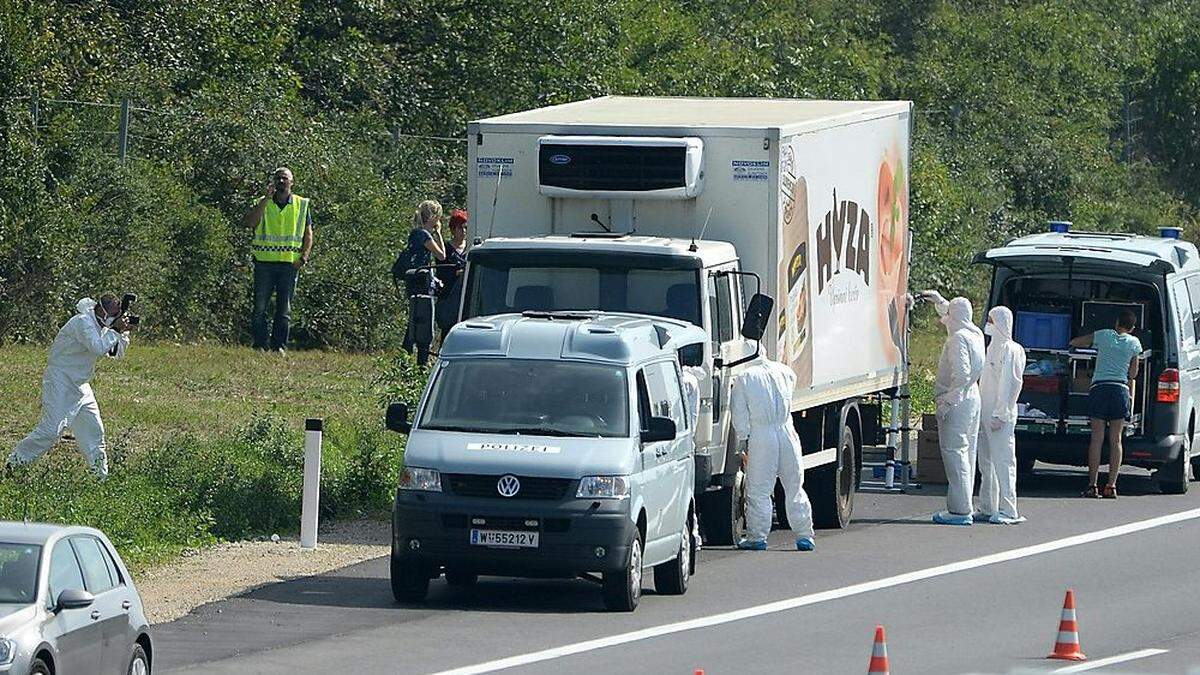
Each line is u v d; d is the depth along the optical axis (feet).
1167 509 257.55
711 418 210.38
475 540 176.96
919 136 579.07
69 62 370.12
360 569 201.57
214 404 283.79
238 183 377.30
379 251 380.99
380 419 283.38
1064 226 294.46
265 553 208.23
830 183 231.09
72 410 221.46
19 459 220.84
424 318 215.72
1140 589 196.34
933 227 513.45
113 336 221.46
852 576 201.98
